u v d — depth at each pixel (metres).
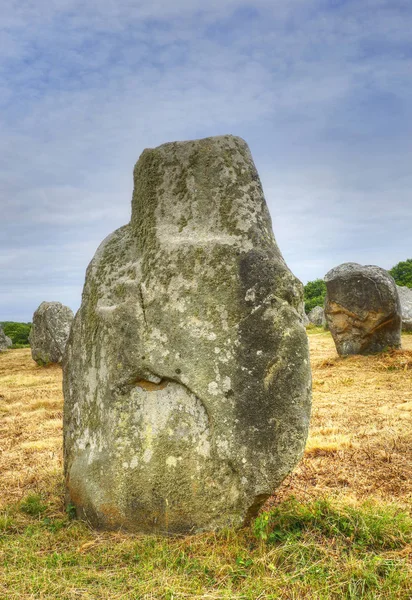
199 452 4.27
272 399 4.12
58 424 9.25
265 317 4.24
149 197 4.97
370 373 13.27
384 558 3.59
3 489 5.68
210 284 4.42
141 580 3.49
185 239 4.64
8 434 8.66
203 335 4.35
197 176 4.81
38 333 19.73
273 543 3.87
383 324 15.59
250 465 4.10
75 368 5.23
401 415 8.41
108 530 4.49
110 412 4.64
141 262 4.83
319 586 3.28
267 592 3.27
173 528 4.29
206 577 3.49
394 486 5.22
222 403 4.21
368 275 15.61
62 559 3.84
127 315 4.66
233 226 4.55
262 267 4.35
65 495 5.12
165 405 4.46
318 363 15.42
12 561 3.83
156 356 4.46
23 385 15.23
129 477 4.42
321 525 4.06
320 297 41.38
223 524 4.16
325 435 7.36
